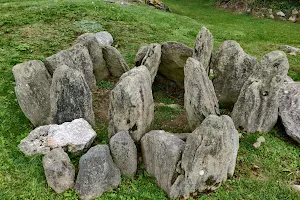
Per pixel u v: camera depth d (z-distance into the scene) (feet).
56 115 22.56
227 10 65.46
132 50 37.58
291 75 34.47
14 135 23.15
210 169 18.51
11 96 27.27
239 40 45.52
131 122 21.26
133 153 19.76
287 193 19.81
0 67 31.42
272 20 59.16
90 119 23.34
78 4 47.75
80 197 18.65
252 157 22.43
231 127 20.18
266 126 24.53
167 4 69.97
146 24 44.96
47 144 21.07
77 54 27.63
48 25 41.45
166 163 18.92
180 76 30.22
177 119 25.95
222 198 19.22
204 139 17.70
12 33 38.93
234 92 27.48
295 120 24.45
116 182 19.43
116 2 53.57
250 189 19.97
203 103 21.95
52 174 18.67
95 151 18.85
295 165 22.12
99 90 29.40
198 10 65.46
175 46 28.48
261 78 23.61
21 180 19.65
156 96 29.58
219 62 27.58
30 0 49.90
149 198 18.98
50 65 26.11
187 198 19.02
